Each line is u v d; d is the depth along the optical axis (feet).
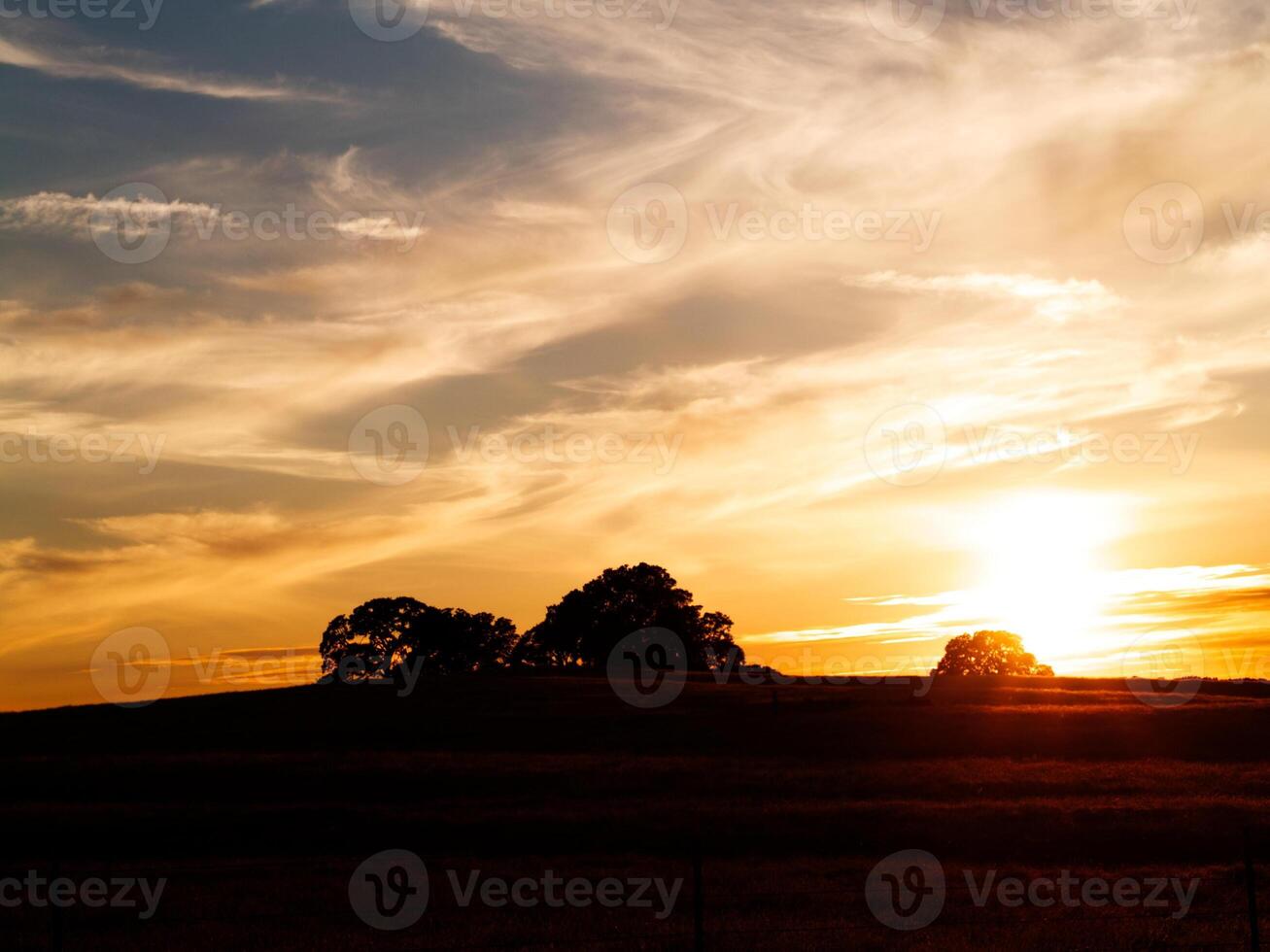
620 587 404.57
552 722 232.53
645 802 134.72
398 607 403.75
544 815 123.13
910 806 124.77
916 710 228.22
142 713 254.47
